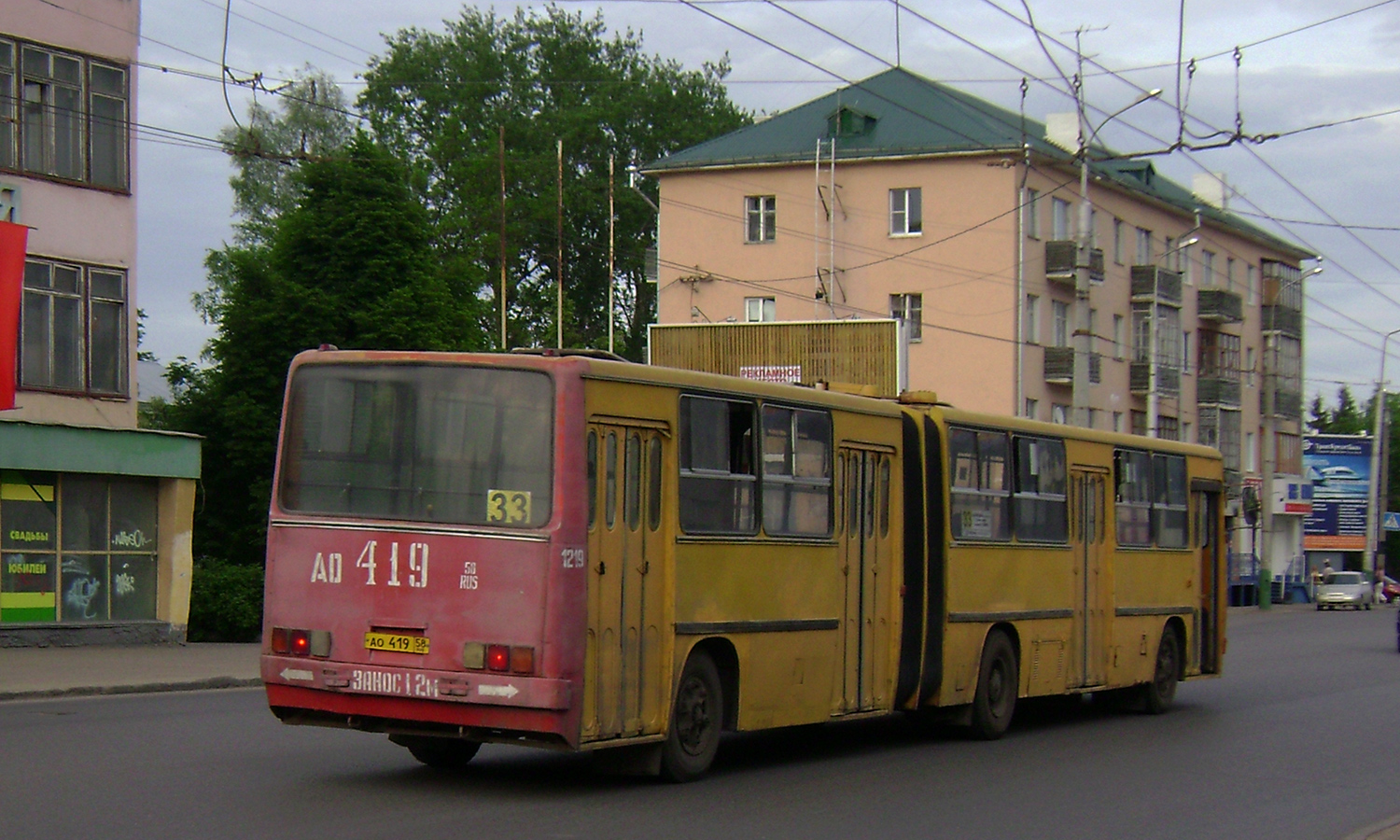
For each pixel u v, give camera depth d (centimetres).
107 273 2675
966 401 5206
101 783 1084
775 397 1271
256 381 3503
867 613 1395
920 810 1115
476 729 1052
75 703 1739
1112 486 1848
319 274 3575
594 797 1096
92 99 2662
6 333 2344
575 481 1048
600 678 1068
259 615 2989
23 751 1249
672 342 4047
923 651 1474
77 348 2620
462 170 6044
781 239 5447
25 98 2559
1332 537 8088
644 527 1117
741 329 4019
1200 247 6588
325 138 6028
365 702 1067
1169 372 6144
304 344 3484
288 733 1427
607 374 1085
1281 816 1155
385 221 3594
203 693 1919
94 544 2547
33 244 2550
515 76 6519
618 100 6475
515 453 1057
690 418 1168
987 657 1584
